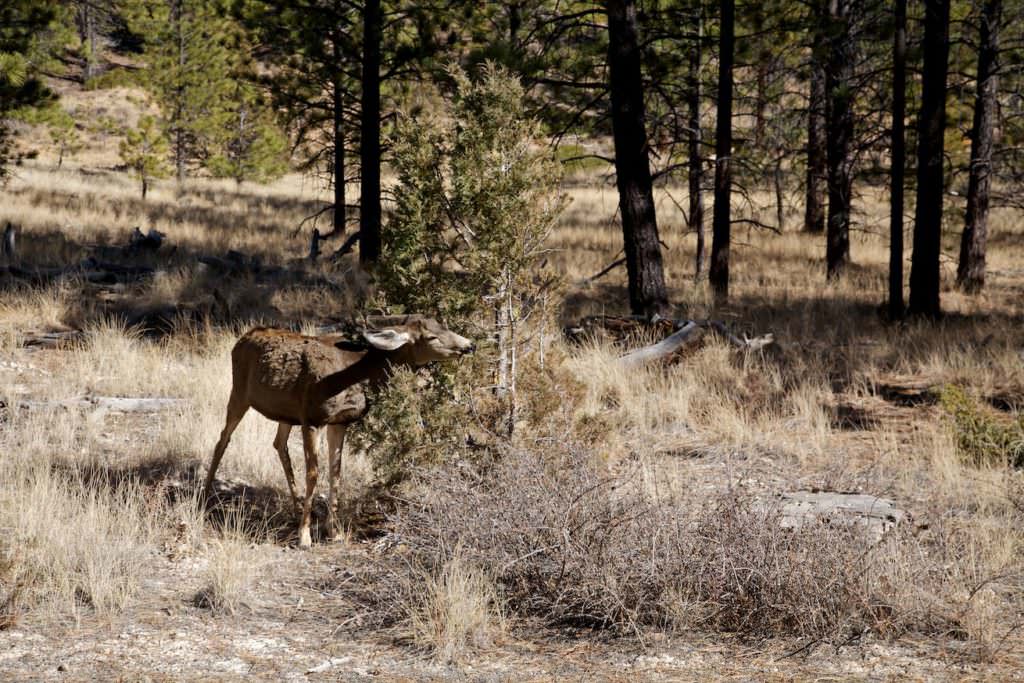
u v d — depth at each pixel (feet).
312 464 30.83
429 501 28.71
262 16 106.22
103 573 26.81
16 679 21.45
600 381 49.88
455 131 34.60
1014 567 27.91
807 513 30.76
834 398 50.88
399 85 108.06
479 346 32.55
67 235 107.86
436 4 93.25
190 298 73.26
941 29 73.41
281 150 211.82
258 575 28.30
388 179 138.62
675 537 25.71
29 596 25.67
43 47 120.26
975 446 38.96
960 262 101.19
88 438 40.91
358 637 24.40
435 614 24.58
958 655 22.85
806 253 125.18
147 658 22.77
